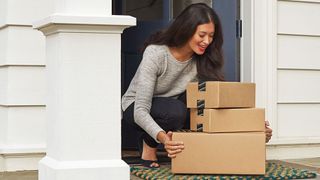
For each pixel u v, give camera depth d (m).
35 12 3.01
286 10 3.49
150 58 2.74
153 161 2.87
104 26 2.01
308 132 3.55
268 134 2.81
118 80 2.05
